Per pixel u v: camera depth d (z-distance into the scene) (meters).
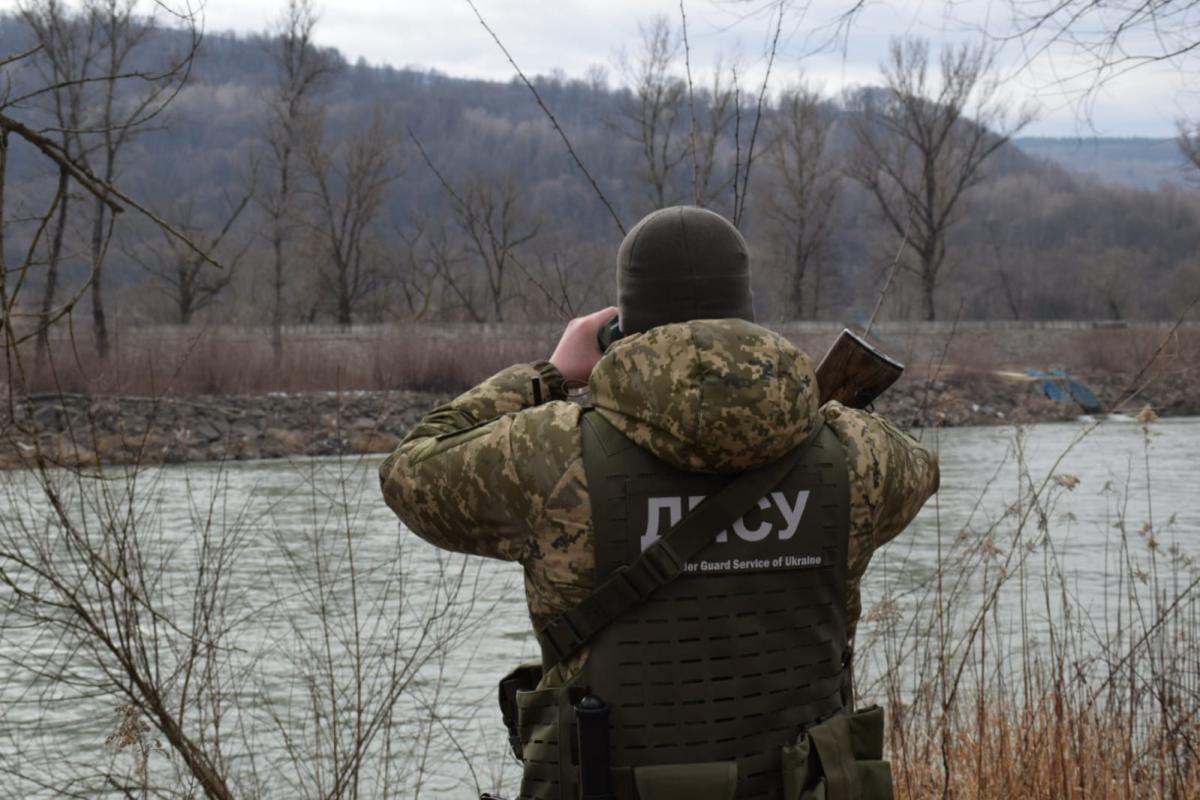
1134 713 4.17
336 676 4.89
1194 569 4.95
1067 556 10.76
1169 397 34.56
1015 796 3.85
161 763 4.16
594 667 1.82
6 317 2.59
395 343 31.33
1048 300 84.38
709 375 1.77
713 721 1.81
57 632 5.04
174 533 6.48
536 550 1.85
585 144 143.12
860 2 3.89
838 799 1.81
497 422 1.89
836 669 1.92
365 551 9.81
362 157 54.72
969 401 29.80
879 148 51.66
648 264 1.90
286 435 23.70
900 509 2.00
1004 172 113.94
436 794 5.31
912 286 52.53
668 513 1.82
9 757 4.56
